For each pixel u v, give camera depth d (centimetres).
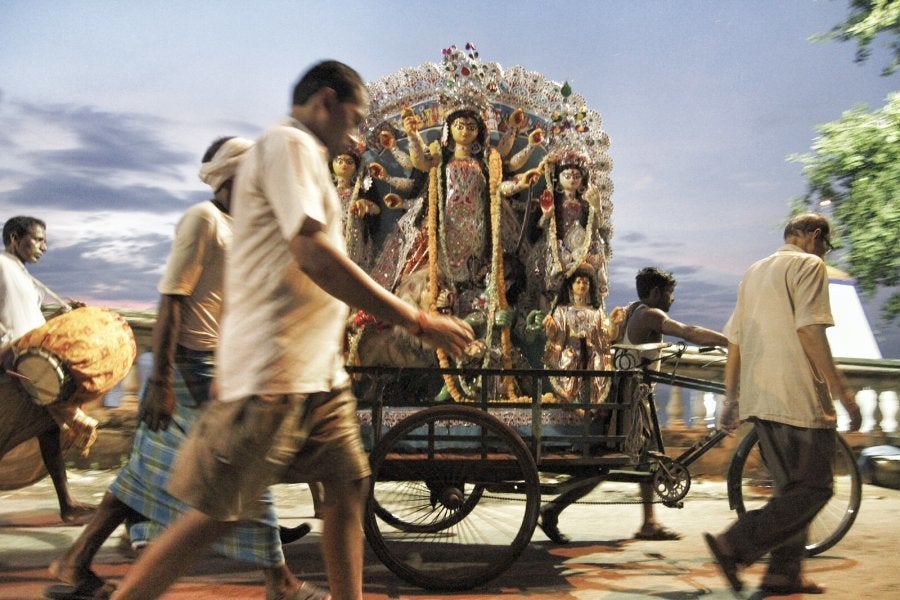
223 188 404
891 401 999
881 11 1224
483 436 493
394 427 475
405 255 541
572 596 457
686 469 559
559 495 549
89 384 497
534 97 562
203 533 263
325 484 288
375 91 550
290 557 531
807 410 438
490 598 454
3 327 596
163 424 386
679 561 539
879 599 459
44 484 757
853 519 569
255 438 260
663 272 609
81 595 401
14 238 613
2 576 466
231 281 272
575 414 536
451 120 540
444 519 543
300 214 254
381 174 536
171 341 388
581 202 555
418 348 528
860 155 1162
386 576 493
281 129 269
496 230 539
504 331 538
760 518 438
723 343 567
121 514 407
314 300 269
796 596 463
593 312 548
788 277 450
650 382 579
